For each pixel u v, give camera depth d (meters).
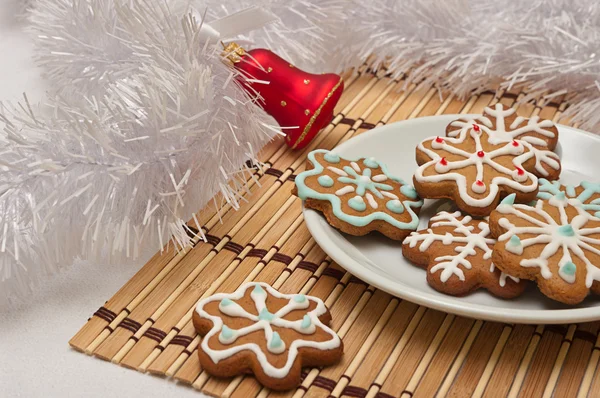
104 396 0.58
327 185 0.64
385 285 0.58
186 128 0.64
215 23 0.70
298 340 0.58
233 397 0.57
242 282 0.64
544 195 0.65
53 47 0.72
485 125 0.70
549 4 0.79
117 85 0.67
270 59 0.72
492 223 0.61
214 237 0.67
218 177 0.68
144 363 0.59
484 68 0.78
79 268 0.66
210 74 0.67
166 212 0.66
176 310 0.62
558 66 0.77
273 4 0.77
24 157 0.63
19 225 0.63
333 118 0.78
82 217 0.64
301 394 0.57
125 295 0.63
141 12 0.65
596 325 0.61
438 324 0.61
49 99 0.66
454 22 0.80
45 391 0.58
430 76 0.82
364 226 0.63
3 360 0.60
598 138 0.70
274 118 0.73
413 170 0.70
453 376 0.58
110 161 0.64
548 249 0.59
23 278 0.63
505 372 0.59
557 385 0.58
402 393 0.58
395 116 0.79
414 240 0.62
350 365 0.59
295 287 0.64
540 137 0.69
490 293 0.61
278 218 0.69
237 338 0.58
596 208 0.62
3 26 0.87
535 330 0.61
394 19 0.81
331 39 0.81
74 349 0.60
